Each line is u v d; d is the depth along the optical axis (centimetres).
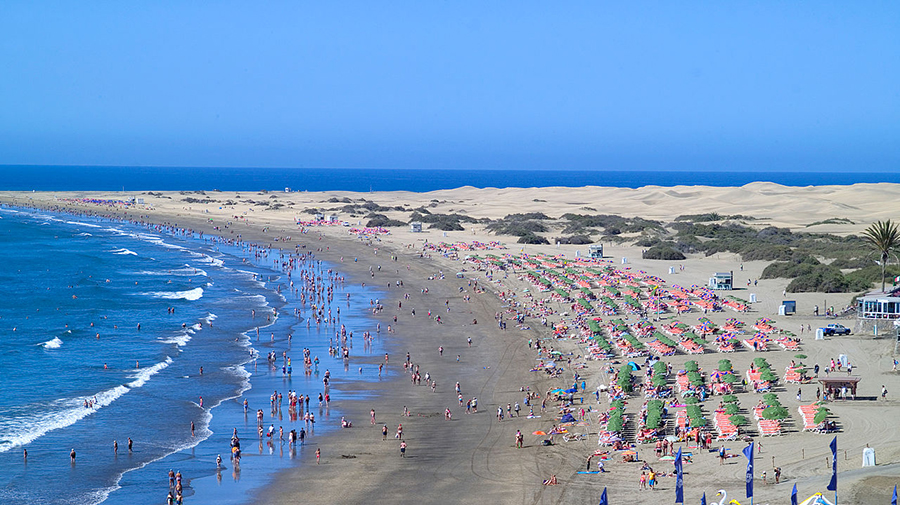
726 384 5938
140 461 4928
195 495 4394
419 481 4569
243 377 6956
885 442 4597
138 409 5994
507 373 7044
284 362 7469
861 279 10306
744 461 4484
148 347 8044
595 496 4194
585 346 7938
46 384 6644
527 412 5900
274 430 5553
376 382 6819
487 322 9306
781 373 6419
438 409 6041
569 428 5462
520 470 4700
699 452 4719
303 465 4869
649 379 6288
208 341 8369
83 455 5016
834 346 7250
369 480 4606
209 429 5562
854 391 5597
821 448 4588
